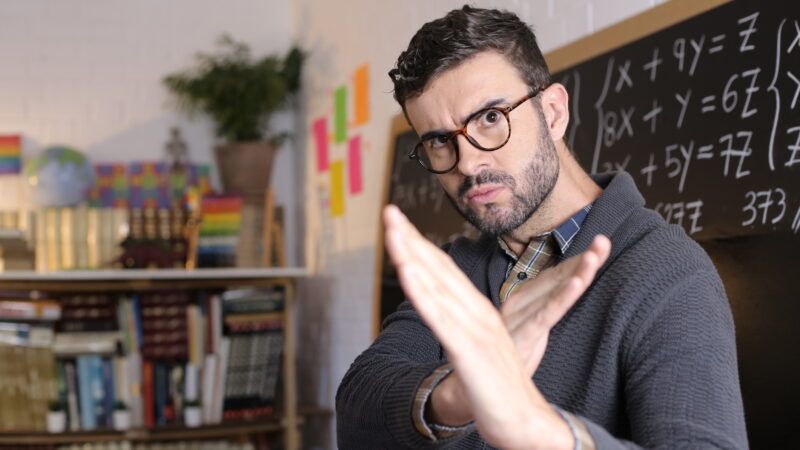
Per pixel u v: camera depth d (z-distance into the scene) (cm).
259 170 405
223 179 410
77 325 359
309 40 432
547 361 110
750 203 171
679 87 191
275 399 397
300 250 446
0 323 353
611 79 213
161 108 439
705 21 186
